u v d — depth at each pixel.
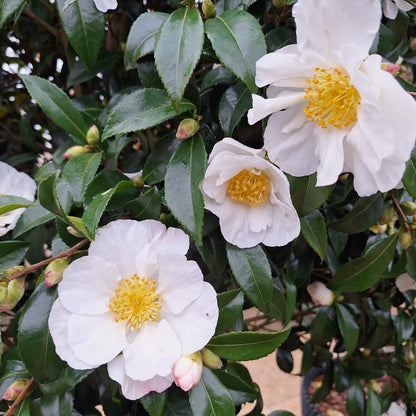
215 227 0.23
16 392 0.22
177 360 0.20
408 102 0.16
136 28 0.23
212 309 0.20
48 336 0.21
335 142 0.19
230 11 0.22
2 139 0.44
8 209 0.20
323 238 0.24
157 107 0.22
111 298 0.21
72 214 0.27
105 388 0.28
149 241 0.21
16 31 0.30
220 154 0.20
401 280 0.34
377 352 0.42
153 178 0.23
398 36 0.29
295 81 0.20
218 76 0.25
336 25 0.18
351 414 0.38
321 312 0.34
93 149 0.26
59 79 0.41
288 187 0.20
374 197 0.27
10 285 0.21
